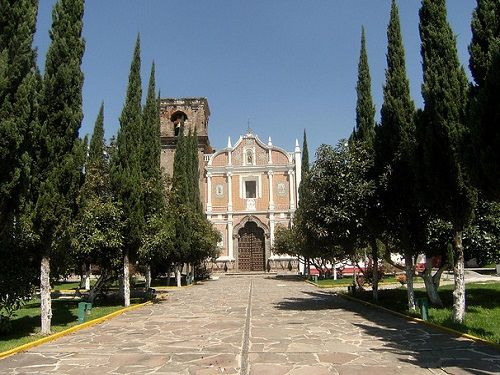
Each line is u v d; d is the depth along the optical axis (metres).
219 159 63.19
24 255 13.67
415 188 14.13
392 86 17.31
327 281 39.72
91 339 12.86
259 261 61.28
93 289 22.80
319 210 20.23
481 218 17.02
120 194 21.70
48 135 13.70
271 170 61.72
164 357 10.20
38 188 13.48
